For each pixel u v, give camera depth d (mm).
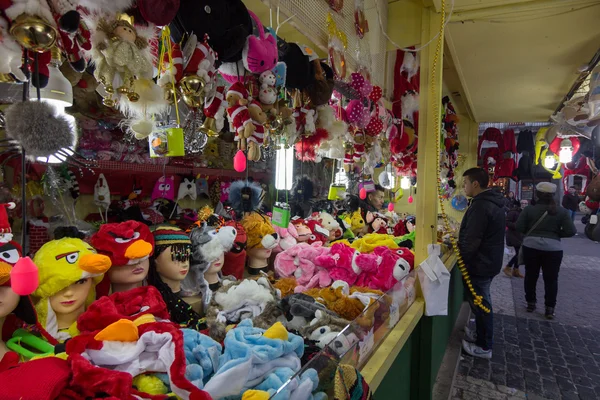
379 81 2965
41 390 736
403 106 3678
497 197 3453
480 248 3469
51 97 942
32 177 1886
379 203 4859
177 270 1577
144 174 2705
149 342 938
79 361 812
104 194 2334
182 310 1562
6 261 953
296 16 1792
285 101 1855
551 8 2469
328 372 1086
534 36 2957
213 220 1912
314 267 2336
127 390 792
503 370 3453
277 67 1690
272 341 1053
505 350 3873
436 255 2518
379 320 1682
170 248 1562
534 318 4832
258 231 2197
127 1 996
